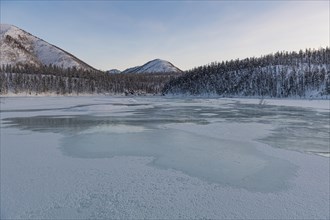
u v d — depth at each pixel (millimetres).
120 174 10375
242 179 9969
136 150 14117
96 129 20906
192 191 8820
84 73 151125
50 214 7285
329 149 14688
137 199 8180
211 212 7430
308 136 18422
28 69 145125
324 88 92312
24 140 16562
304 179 10000
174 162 11992
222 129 21062
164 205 7809
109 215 7227
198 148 14625
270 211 7496
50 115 31406
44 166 11312
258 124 24141
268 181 9773
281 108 45375
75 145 15227
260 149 14453
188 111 38469
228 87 117438
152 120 26969
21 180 9695
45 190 8820
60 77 130000
